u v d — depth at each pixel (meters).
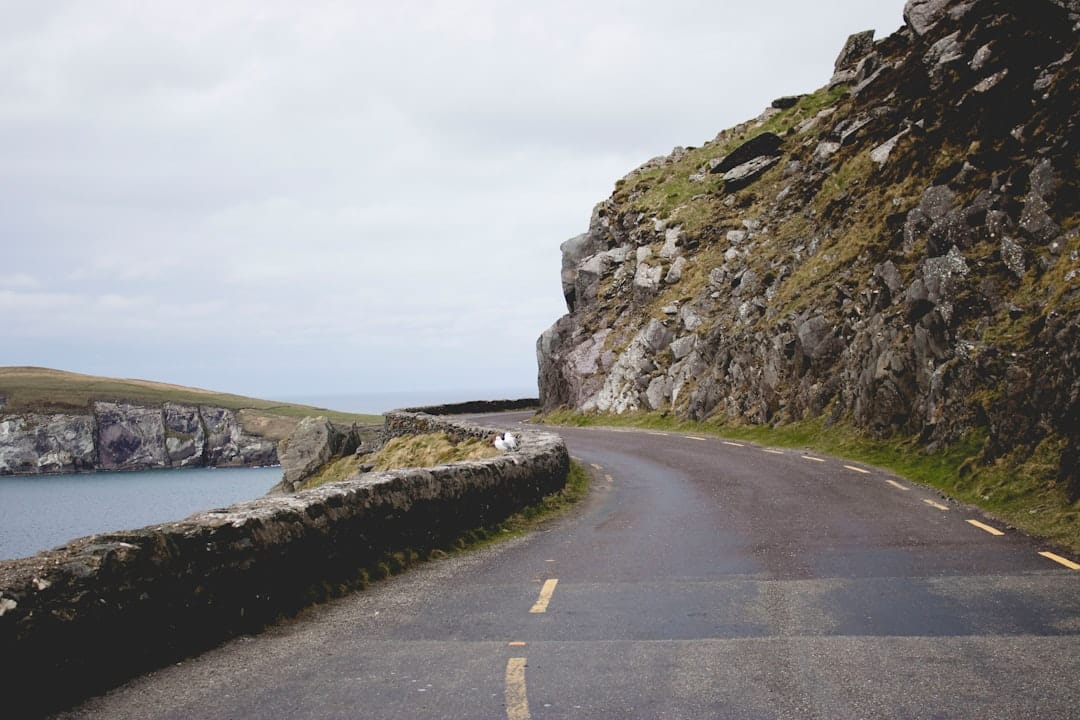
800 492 15.98
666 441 30.19
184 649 6.69
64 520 109.00
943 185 23.42
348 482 10.27
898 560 9.64
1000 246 19.33
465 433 30.55
